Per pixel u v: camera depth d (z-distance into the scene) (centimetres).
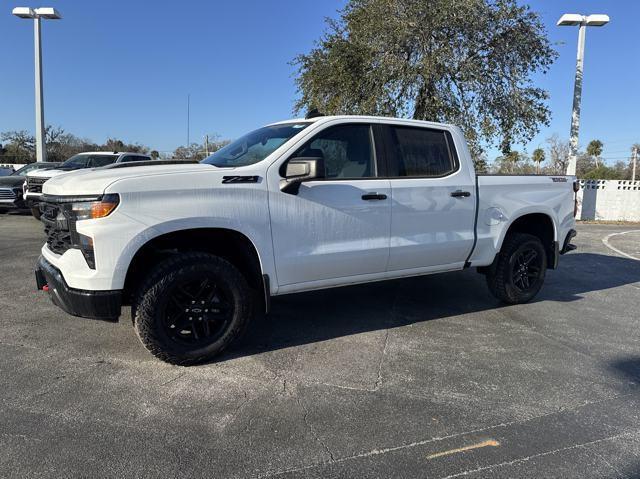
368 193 435
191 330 377
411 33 1437
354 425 300
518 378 373
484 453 274
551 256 593
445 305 565
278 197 392
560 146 4434
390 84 1525
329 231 419
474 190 508
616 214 2012
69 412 307
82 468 252
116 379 354
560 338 464
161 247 385
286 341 439
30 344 417
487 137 1585
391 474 254
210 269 371
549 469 260
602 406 332
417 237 471
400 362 397
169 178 354
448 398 338
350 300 577
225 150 467
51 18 1881
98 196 335
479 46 1516
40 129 1920
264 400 329
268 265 393
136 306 355
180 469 254
